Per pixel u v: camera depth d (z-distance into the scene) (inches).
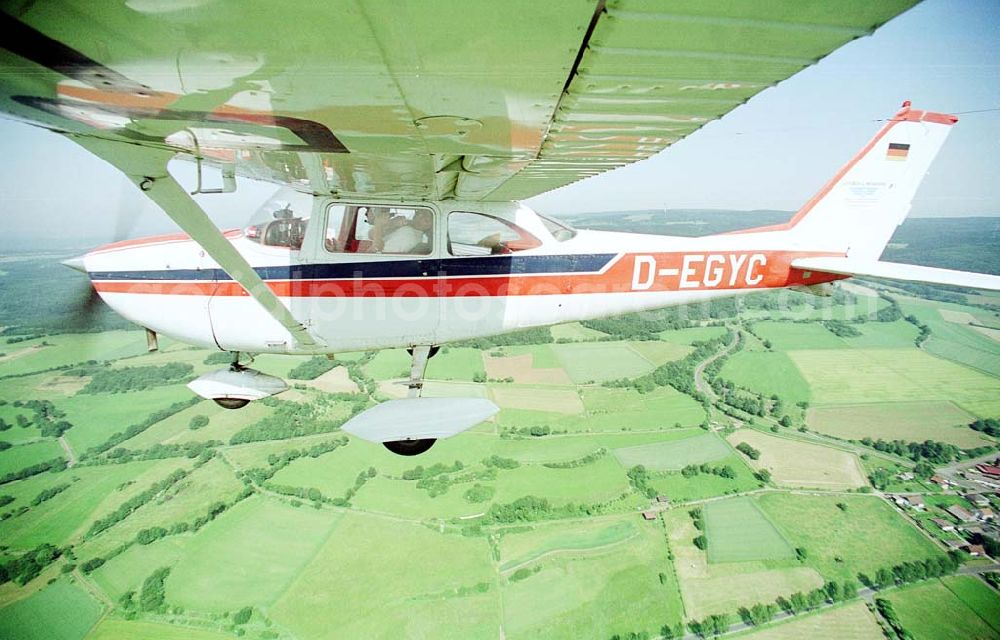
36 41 49.3
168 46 50.1
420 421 161.0
